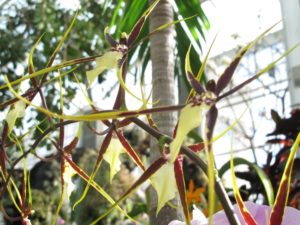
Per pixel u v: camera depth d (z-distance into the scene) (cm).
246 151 258
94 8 198
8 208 141
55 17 195
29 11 206
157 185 27
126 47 30
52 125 29
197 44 92
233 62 25
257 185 101
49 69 27
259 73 24
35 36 197
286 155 104
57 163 187
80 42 197
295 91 269
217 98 24
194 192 97
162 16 62
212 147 22
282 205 25
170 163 25
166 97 58
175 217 52
